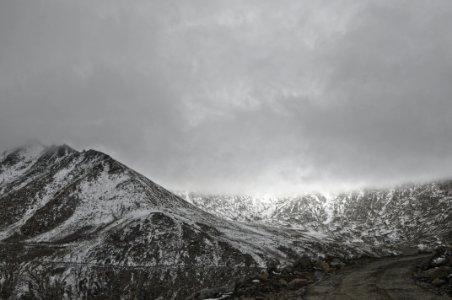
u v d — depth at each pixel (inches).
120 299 4079.7
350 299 757.3
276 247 6008.9
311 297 795.4
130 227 5467.5
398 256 1466.5
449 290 746.8
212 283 4089.6
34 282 4402.1
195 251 4916.3
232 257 4889.3
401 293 765.3
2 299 4131.4
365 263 1275.8
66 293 4205.2
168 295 4020.7
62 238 5944.9
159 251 4909.0
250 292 874.1
